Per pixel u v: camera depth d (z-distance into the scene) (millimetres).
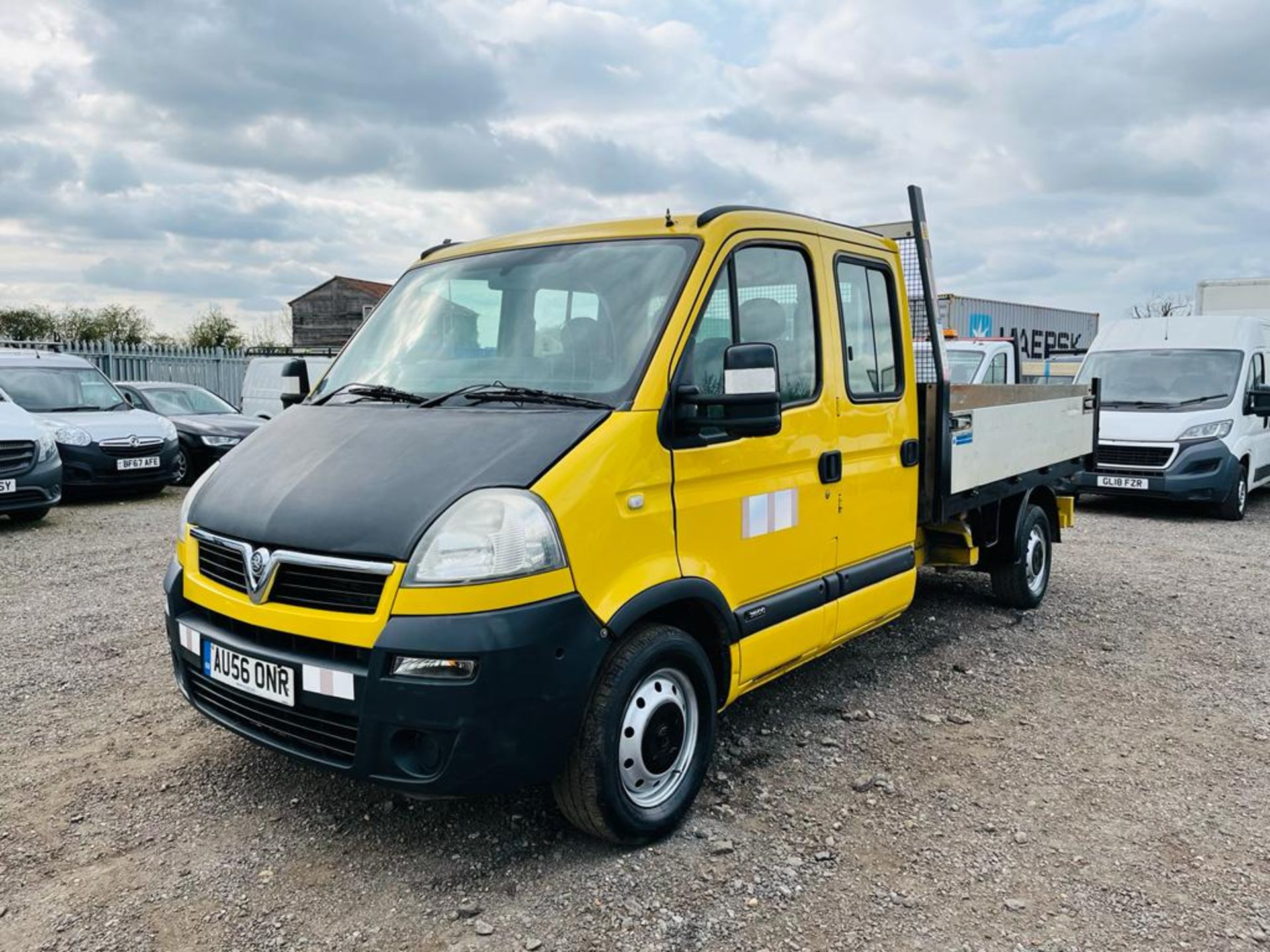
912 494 5098
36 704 4754
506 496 2996
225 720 3428
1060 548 9539
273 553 3160
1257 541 10062
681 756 3541
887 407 4805
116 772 3977
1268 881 3258
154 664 5398
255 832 3486
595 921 2963
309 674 3041
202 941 2852
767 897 3115
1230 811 3779
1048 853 3441
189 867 3254
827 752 4301
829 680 5320
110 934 2877
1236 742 4484
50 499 10219
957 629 6395
